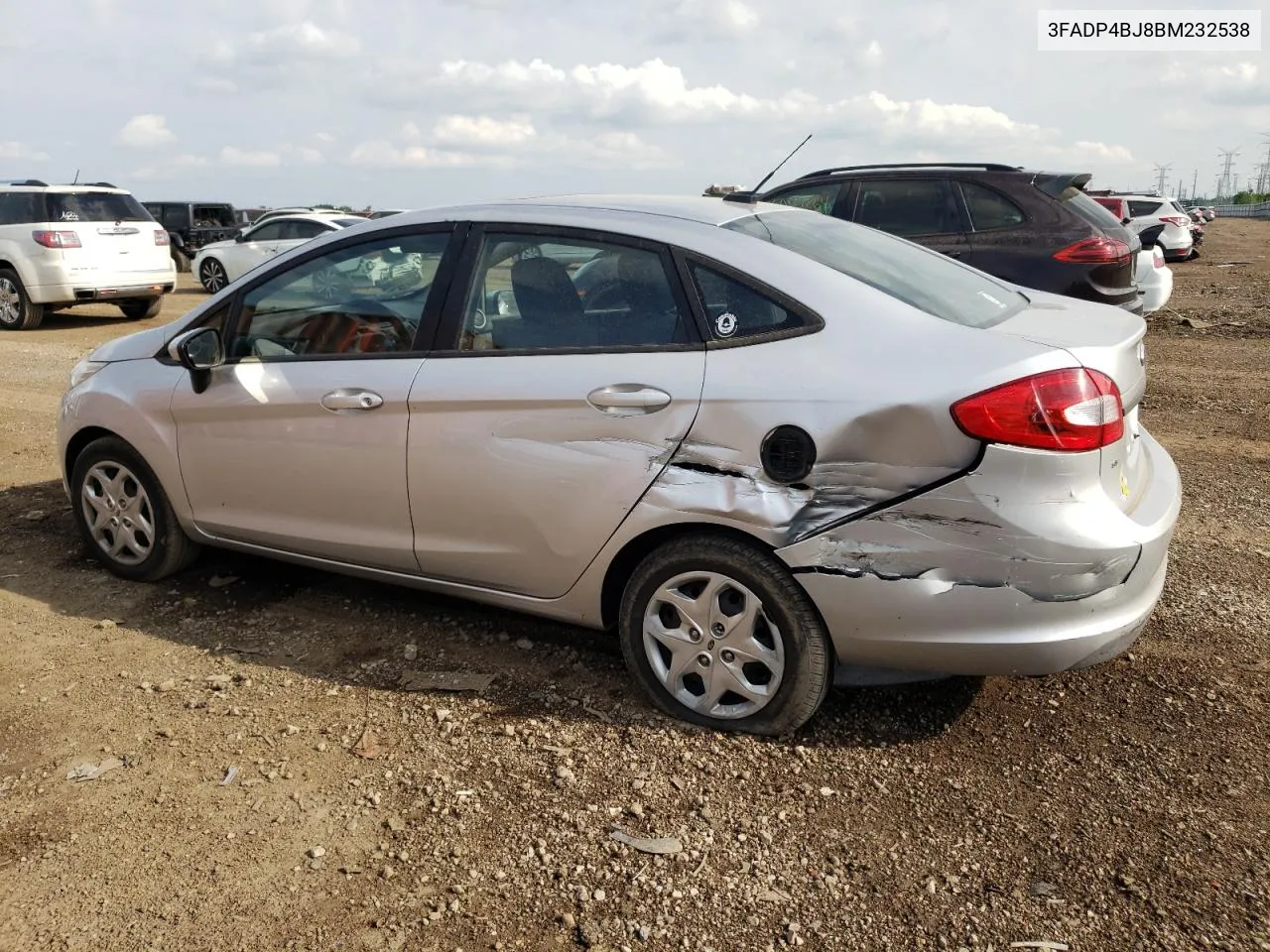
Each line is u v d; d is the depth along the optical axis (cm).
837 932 242
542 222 348
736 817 284
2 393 908
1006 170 805
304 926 248
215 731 334
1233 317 1266
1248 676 350
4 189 1347
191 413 410
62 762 318
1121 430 286
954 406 275
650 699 343
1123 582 284
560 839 276
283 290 396
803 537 293
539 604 353
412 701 350
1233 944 234
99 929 248
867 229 398
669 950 237
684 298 319
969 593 282
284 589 447
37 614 424
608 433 318
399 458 358
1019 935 239
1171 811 281
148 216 1441
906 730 325
